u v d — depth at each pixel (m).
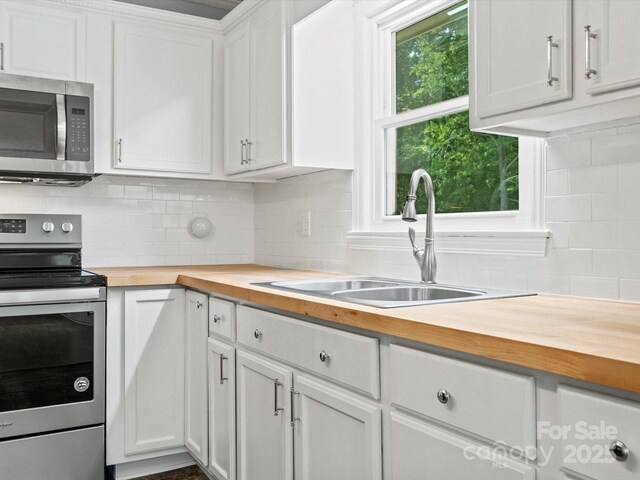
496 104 1.53
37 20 2.72
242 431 2.09
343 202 2.69
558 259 1.74
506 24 1.50
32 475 2.35
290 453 1.78
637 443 0.85
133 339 2.56
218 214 3.47
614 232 1.60
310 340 1.66
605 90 1.27
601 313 1.35
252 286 2.02
